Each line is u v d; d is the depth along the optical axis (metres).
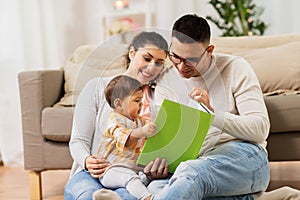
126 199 1.69
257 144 1.94
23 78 2.71
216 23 4.05
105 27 4.48
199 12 4.42
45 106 2.72
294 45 2.90
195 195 1.63
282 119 2.46
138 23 4.52
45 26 4.12
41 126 2.69
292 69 2.77
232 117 1.87
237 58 2.06
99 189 1.78
